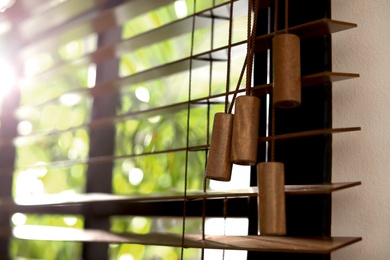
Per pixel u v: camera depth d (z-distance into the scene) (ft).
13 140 5.03
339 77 2.67
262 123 3.32
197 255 5.52
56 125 6.85
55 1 5.32
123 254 5.88
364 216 2.80
